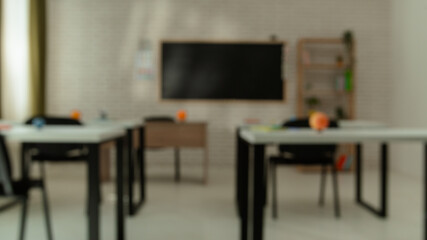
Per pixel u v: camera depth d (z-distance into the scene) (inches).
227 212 130.6
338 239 104.0
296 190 167.9
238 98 233.8
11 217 121.5
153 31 233.9
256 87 233.8
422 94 196.2
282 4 233.8
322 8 233.8
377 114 234.2
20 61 208.7
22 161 136.4
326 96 234.4
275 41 231.8
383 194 125.3
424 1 194.2
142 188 141.9
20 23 209.3
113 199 147.3
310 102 224.5
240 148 135.6
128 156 125.0
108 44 233.8
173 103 234.1
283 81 233.3
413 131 92.0
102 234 106.6
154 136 179.5
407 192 164.7
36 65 214.8
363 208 137.9
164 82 233.9
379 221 121.4
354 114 224.8
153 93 234.5
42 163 140.6
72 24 233.0
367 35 233.8
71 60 233.1
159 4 233.9
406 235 107.7
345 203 145.3
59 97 233.6
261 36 234.2
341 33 233.9
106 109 234.1
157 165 234.2
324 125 87.5
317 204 143.5
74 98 233.6
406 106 213.2
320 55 235.0
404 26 215.0
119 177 93.4
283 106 233.6
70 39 233.0
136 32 233.9
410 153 208.1
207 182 184.4
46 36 228.1
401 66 218.8
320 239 104.0
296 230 111.8
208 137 233.6
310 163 129.6
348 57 231.1
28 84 213.5
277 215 128.2
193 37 234.4
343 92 224.4
